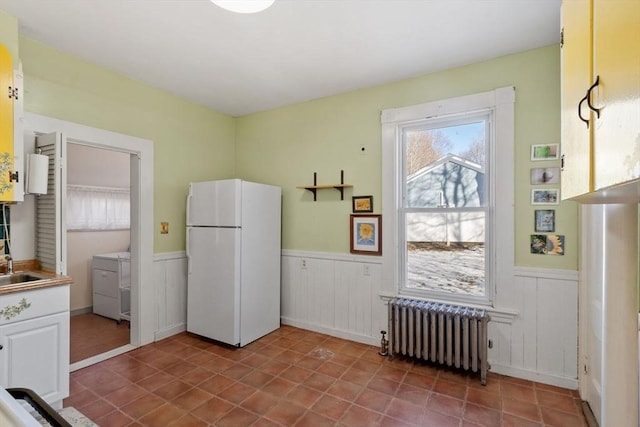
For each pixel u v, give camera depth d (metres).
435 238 2.96
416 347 2.72
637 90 0.50
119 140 2.91
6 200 2.02
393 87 3.08
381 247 3.13
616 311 1.01
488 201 2.71
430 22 2.14
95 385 2.41
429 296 2.96
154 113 3.24
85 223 4.31
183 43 2.42
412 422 2.01
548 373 2.43
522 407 2.15
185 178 3.56
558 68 2.39
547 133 2.42
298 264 3.64
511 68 2.55
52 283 2.03
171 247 3.42
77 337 3.36
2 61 2.02
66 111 2.57
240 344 3.10
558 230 2.39
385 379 2.52
